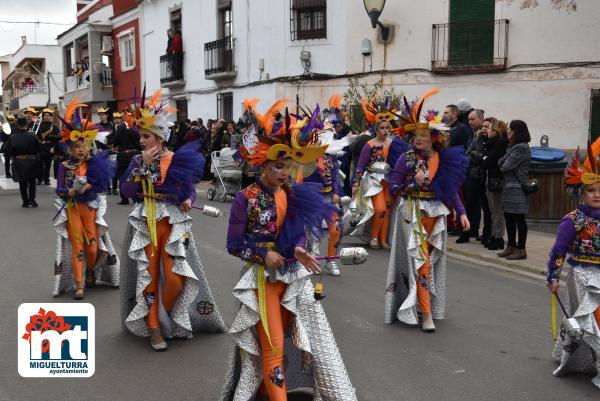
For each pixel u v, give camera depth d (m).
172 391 4.51
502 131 9.02
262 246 3.73
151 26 26.58
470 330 5.86
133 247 5.11
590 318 4.53
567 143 14.64
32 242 9.96
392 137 9.28
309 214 3.75
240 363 3.87
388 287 5.99
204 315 5.58
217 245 9.73
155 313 5.25
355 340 5.57
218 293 7.02
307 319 3.79
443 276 6.00
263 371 3.67
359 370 4.89
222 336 5.61
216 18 21.75
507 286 7.50
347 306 6.60
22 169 13.80
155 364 4.98
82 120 6.66
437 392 4.49
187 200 5.22
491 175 9.07
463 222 5.79
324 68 18.12
